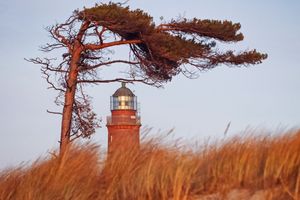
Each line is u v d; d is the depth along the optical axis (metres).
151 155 19.58
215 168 18.62
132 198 18.88
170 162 19.12
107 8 46.19
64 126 50.19
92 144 20.95
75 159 20.33
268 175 17.34
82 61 51.88
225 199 17.42
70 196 19.06
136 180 19.08
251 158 18.09
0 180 20.81
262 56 51.62
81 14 47.12
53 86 51.31
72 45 50.62
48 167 20.58
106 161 20.38
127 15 46.34
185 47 48.88
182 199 17.84
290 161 17.11
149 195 18.55
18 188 20.27
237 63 51.75
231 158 18.56
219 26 49.78
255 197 17.02
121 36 50.53
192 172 18.62
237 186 17.83
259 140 19.12
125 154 20.20
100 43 50.09
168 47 48.47
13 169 21.17
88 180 19.69
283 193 16.61
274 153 17.59
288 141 18.20
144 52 51.34
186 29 50.50
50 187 19.38
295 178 16.81
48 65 50.16
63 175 19.77
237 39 51.28
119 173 19.80
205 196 18.00
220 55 50.75
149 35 47.97
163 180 18.66
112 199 19.03
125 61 52.00
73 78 50.50
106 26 47.75
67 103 50.44
